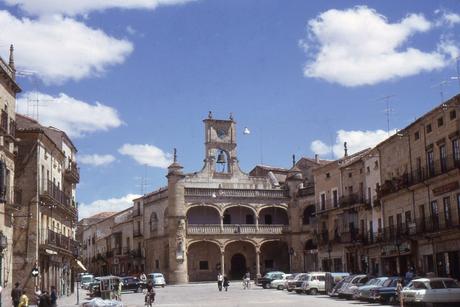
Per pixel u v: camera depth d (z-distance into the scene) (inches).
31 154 1942.7
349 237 2642.7
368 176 2524.6
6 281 1585.9
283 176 3833.7
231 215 3467.0
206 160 3462.1
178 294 2377.0
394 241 2177.7
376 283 1644.9
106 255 4466.0
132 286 2704.2
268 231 3430.1
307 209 3437.5
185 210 3292.3
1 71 1509.6
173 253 3233.3
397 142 2228.1
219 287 2529.5
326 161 3656.5
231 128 3540.8
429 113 1931.6
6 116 1577.3
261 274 3484.3
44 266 2054.6
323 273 2167.8
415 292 1422.2
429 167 1975.9
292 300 1839.3
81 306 1315.2
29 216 1865.2
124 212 4239.7
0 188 1378.0
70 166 2529.5
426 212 1999.3
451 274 1843.0
